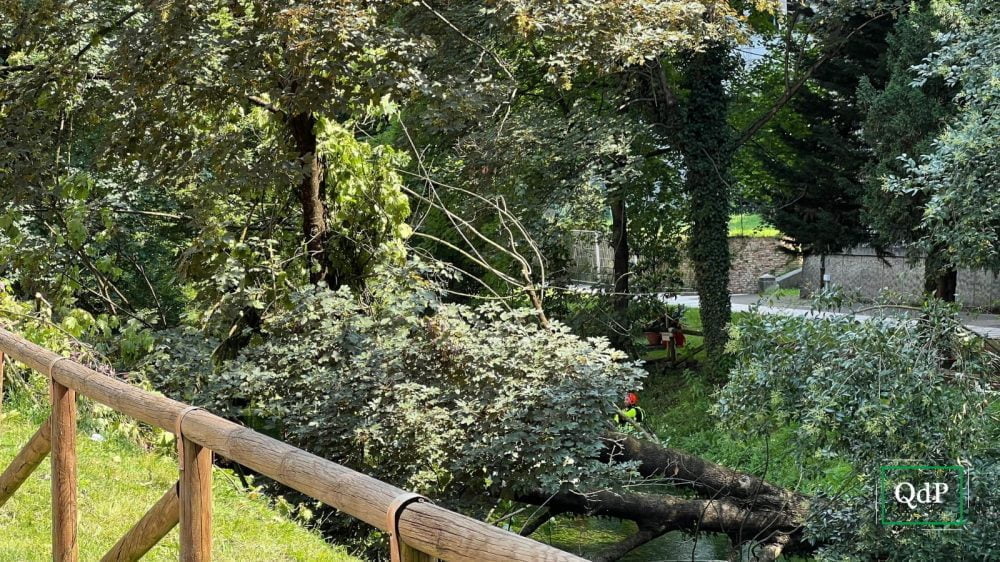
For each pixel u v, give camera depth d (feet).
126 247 56.54
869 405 27.37
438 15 45.83
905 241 55.26
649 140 67.41
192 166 40.57
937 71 30.99
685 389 65.67
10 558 16.11
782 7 69.05
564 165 60.39
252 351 37.14
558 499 38.83
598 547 40.55
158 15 38.45
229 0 40.29
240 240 41.60
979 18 31.76
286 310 38.29
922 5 58.23
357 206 42.98
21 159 41.63
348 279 44.19
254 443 8.59
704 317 68.49
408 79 38.47
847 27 66.13
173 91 40.14
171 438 26.71
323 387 34.73
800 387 29.84
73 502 13.08
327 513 32.04
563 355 34.17
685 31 48.91
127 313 43.42
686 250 72.84
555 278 68.18
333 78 37.99
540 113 61.36
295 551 19.65
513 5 42.34
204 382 36.52
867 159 65.72
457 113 41.39
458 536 5.87
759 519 38.34
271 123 43.80
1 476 14.71
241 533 20.10
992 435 28.55
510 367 34.35
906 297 30.63
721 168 68.13
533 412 33.45
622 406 44.11
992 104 29.71
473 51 52.19
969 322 72.95
